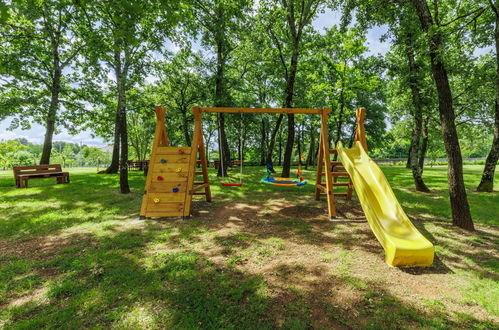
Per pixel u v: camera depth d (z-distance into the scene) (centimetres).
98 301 272
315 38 1467
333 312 254
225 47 1468
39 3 858
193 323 236
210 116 2247
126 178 945
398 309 259
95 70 950
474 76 804
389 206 516
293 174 1727
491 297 282
